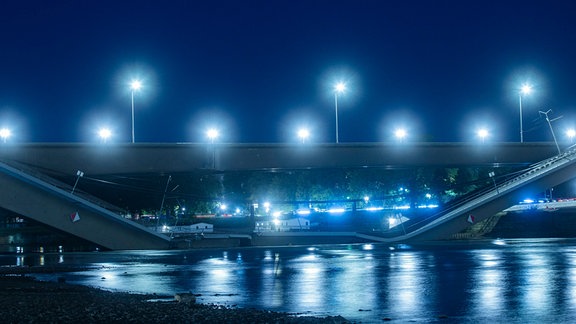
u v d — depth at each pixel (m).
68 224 96.75
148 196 144.38
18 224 160.88
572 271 61.97
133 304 40.34
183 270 69.81
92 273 67.19
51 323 33.16
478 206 113.19
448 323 35.88
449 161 114.38
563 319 36.72
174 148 103.56
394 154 111.62
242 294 48.88
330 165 109.50
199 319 34.31
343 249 103.25
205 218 154.38
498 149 115.62
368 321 36.66
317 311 40.38
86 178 105.19
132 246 103.75
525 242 114.00
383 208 163.00
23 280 58.81
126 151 101.69
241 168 106.12
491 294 47.03
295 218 149.88
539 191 112.25
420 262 74.69
